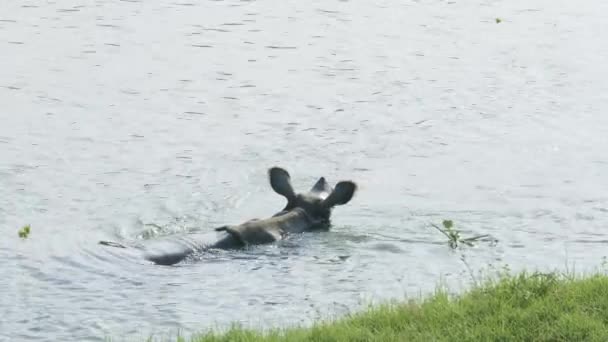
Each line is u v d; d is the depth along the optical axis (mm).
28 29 47594
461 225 25547
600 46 45688
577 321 17453
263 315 19797
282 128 34812
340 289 21203
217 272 22266
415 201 27703
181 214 26844
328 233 24984
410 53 44812
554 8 53344
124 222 26094
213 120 35688
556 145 32781
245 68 42219
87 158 31547
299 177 30047
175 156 31906
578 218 26078
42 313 19828
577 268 22141
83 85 39469
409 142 33375
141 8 52406
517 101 37875
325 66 42656
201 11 52156
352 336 17578
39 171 30219
